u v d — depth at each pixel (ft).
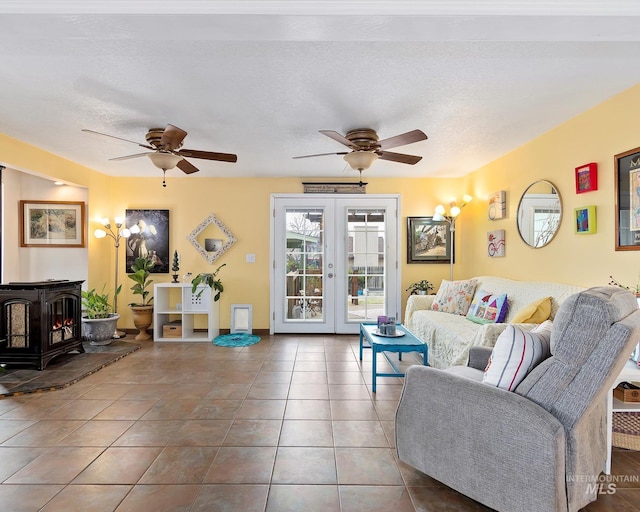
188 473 6.33
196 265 17.56
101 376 11.35
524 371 5.33
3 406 9.05
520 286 11.50
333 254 17.74
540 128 10.87
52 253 15.76
